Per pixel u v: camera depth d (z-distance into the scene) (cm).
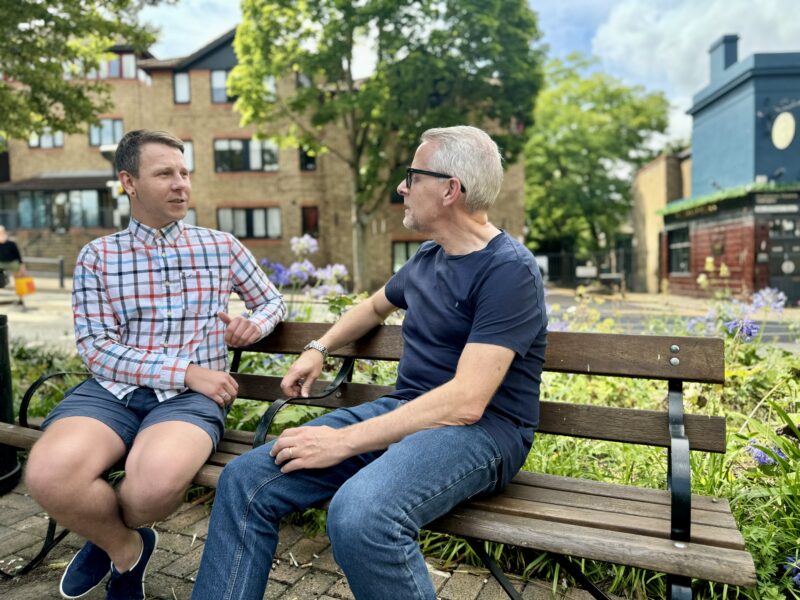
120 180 237
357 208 2419
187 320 240
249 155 2800
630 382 415
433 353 204
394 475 167
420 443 177
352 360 253
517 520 176
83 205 3133
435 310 203
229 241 257
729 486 245
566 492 198
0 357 318
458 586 223
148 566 243
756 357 413
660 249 2628
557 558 174
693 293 2192
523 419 198
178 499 202
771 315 513
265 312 258
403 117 2202
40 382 268
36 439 245
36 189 3083
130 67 3023
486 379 179
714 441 194
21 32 676
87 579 210
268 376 267
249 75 2212
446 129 203
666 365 204
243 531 175
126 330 237
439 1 2131
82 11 707
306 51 2195
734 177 2000
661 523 172
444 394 179
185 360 227
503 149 2306
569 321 547
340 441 181
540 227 3778
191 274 241
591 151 3503
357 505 162
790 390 366
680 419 196
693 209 2181
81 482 192
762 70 1838
